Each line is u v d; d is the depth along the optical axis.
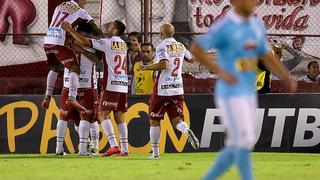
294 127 43.75
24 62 50.03
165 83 36.72
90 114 40.16
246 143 19.20
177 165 32.03
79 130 40.50
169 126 43.72
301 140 43.72
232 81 19.20
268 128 43.81
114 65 38.81
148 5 45.69
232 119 19.25
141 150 43.72
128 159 36.84
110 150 39.81
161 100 36.88
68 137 43.56
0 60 50.00
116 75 38.94
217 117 43.94
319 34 49.47
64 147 43.53
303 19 50.06
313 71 46.75
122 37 47.81
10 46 50.00
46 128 43.72
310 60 49.28
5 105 43.75
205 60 19.64
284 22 50.09
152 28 48.44
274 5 50.06
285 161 35.72
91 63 39.88
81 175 26.70
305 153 43.38
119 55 38.94
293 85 20.89
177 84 36.84
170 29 36.69
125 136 39.97
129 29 48.88
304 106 43.88
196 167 30.83
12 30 50.59
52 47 39.31
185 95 43.97
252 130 19.36
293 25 50.06
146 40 45.66
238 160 19.47
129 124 43.72
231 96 19.30
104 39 38.59
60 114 40.84
